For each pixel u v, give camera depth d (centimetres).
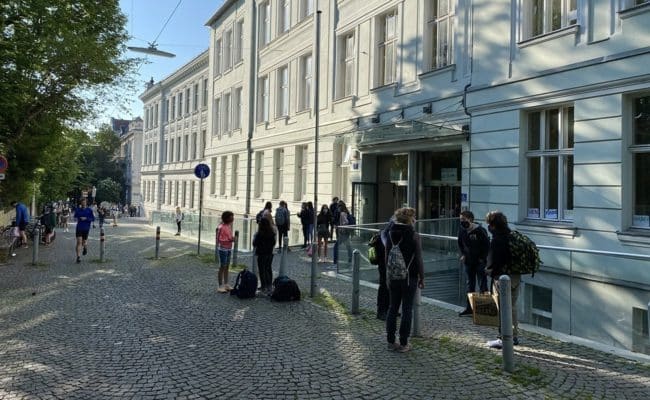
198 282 1126
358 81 1898
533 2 1195
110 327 739
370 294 1002
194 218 2405
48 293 991
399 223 638
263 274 1001
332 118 2059
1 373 546
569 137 1108
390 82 1744
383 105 1736
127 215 6550
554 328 772
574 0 1096
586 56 1035
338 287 1078
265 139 2742
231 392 498
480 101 1295
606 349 645
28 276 1202
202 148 4262
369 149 1744
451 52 1474
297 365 577
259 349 638
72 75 1625
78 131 1902
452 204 1532
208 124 3775
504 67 1232
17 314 816
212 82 3706
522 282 774
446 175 1555
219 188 3475
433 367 570
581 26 1049
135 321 775
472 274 821
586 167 1026
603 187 993
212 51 3712
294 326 752
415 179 1641
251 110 2956
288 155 2469
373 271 1124
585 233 1024
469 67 1366
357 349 638
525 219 1180
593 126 1015
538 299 777
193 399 481
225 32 3456
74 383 519
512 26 1217
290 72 2477
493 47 1269
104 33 1753
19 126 1639
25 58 1388
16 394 489
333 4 2069
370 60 1828
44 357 602
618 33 977
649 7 923
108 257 1590
